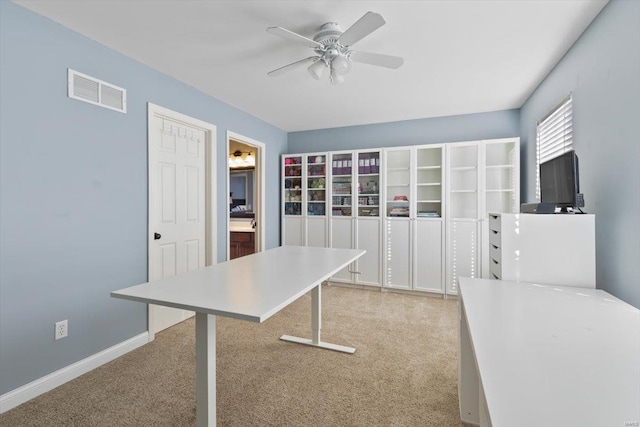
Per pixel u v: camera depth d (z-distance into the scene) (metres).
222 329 2.93
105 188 2.32
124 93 2.45
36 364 1.93
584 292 1.61
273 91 3.26
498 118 3.93
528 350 0.96
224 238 3.59
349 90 3.23
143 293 1.44
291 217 4.75
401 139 4.39
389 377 2.12
